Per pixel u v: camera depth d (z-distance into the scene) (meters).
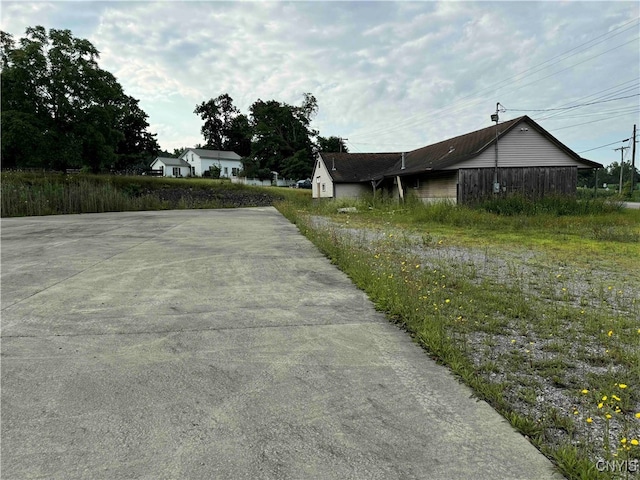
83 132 23.94
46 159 22.92
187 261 6.08
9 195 16.53
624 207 16.73
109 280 4.88
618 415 2.03
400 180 23.45
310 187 48.69
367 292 4.32
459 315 3.48
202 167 57.19
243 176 52.06
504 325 3.34
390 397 2.22
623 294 4.36
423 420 2.00
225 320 3.46
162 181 28.91
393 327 3.31
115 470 1.64
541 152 17.61
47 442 1.82
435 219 13.07
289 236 9.16
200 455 1.73
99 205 19.97
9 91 22.11
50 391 2.27
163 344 2.95
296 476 1.60
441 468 1.65
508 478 1.59
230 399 2.20
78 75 23.86
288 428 1.94
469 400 2.20
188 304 3.92
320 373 2.51
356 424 1.97
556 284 4.79
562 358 2.65
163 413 2.06
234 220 13.70
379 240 8.38
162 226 11.50
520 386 2.34
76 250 7.10
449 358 2.65
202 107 69.25
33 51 22.41
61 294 4.25
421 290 4.09
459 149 19.45
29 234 9.52
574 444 1.79
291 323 3.40
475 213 13.34
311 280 4.91
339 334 3.15
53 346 2.90
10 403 2.14
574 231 10.31
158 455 1.73
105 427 1.93
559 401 2.18
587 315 3.54
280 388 2.32
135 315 3.58
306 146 57.94
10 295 4.21
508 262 6.02
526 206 14.64
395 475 1.61
